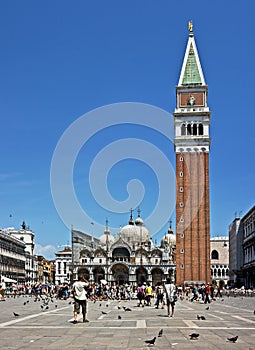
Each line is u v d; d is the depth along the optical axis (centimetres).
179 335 3109
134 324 3906
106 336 3067
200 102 18025
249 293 12825
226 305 7606
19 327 3616
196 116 17888
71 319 4375
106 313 5203
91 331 3356
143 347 2577
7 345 2652
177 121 17925
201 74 18338
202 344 2686
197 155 17500
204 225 17062
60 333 3228
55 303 8025
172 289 4900
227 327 3644
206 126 17788
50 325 3784
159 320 4322
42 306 6066
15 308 6303
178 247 17025
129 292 10619
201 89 18125
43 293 11875
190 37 18938
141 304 7600
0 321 4128
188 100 18075
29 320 4244
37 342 2775
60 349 2511
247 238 18050
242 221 19600
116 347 2580
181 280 16800
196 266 16838
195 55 18700
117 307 6500
